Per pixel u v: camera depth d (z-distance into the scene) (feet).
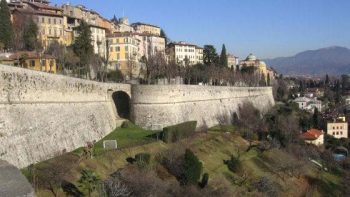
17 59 412.98
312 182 388.78
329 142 605.31
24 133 223.71
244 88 644.69
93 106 343.87
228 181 306.96
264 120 566.36
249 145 414.82
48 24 615.98
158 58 646.74
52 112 264.11
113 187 206.69
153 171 259.80
